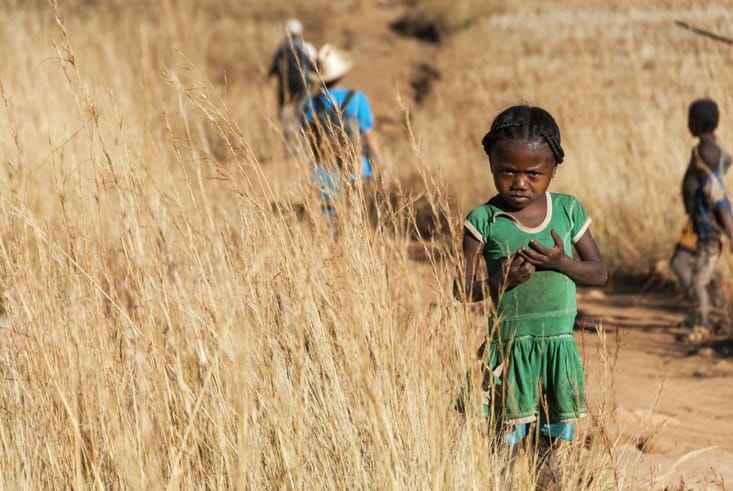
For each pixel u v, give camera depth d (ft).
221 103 49.42
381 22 367.86
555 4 323.98
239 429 40.24
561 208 48.29
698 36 235.40
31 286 47.14
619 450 59.52
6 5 235.40
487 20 322.55
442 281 46.68
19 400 46.39
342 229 46.60
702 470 57.31
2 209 49.83
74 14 276.00
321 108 89.61
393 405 43.21
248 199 48.01
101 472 43.47
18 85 115.96
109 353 45.73
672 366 84.89
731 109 131.23
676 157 130.52
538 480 47.26
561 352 47.26
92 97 52.95
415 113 221.05
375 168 50.47
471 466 42.42
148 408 45.01
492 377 45.21
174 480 39.75
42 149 91.50
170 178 49.06
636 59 227.20
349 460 43.16
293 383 45.44
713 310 98.02
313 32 346.33
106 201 49.32
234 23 325.62
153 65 194.80
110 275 48.96
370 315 44.57
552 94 207.21
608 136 149.89
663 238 123.24
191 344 46.83
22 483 43.73
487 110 194.90
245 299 46.09
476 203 139.85
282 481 43.04
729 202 93.66
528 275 45.83
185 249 47.73
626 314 104.88
